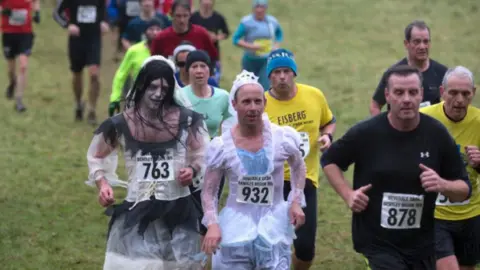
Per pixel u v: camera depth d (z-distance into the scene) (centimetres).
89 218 1988
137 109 1255
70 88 3578
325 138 1479
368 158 1138
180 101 1281
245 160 1184
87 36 2900
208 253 1167
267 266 1189
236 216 1193
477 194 1366
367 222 1148
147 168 1252
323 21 4712
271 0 5153
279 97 1491
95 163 1270
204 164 1265
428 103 1666
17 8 3098
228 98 1591
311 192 1459
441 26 4550
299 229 1452
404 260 1144
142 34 2869
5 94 3397
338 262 1717
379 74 3753
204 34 2119
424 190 1125
